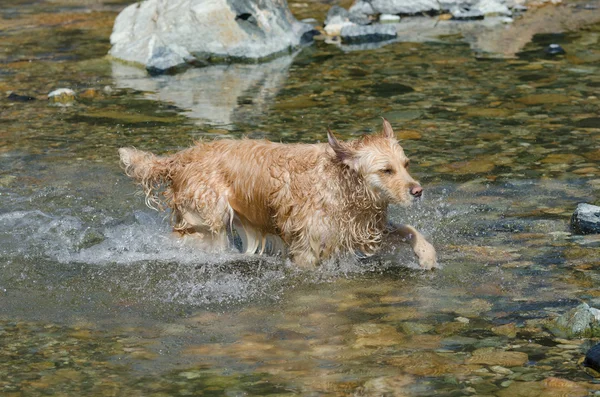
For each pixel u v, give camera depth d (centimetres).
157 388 795
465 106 1689
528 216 1190
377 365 821
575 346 839
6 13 2867
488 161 1398
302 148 1112
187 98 1842
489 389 767
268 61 2155
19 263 1119
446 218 1202
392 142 1066
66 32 2536
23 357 866
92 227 1232
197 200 1147
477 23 2441
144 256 1146
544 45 2138
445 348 849
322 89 1864
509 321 899
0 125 1677
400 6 2570
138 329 927
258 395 775
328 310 958
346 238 1082
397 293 994
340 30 2403
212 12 2219
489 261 1062
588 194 1248
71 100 1839
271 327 920
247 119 1670
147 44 2170
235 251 1170
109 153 1511
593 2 2639
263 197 1115
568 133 1509
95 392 792
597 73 1873
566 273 1012
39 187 1365
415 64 2025
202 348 877
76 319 958
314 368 822
